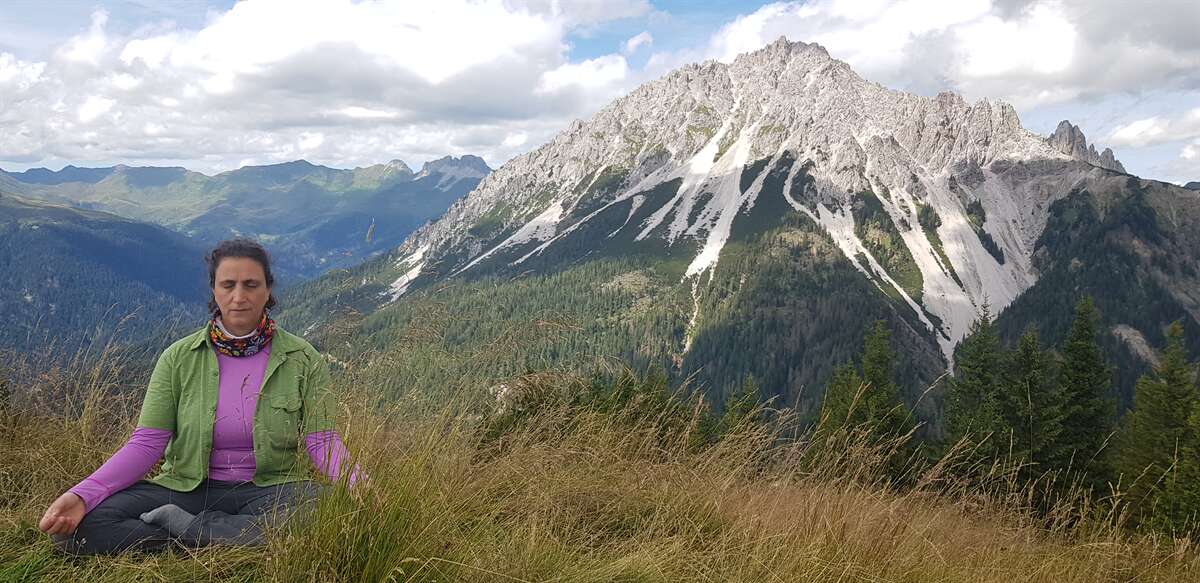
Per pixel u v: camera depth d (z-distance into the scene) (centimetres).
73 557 337
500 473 466
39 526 336
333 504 320
